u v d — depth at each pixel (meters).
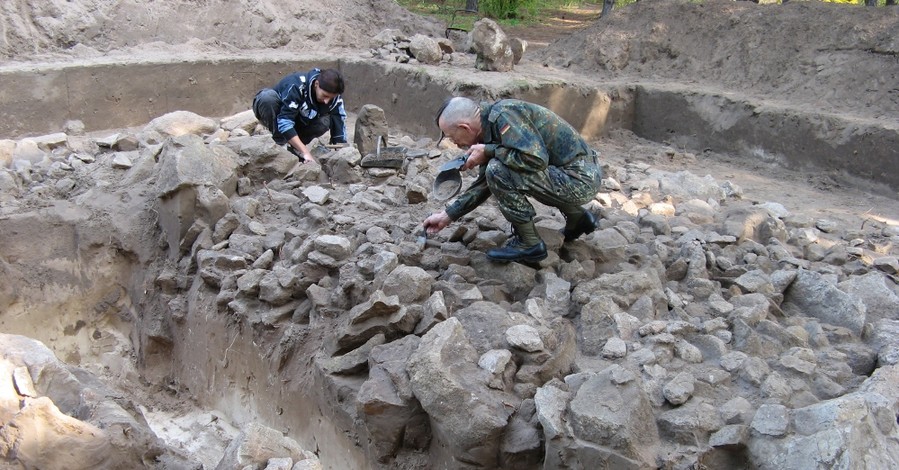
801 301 3.92
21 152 5.79
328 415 3.60
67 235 4.89
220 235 4.63
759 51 8.42
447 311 3.62
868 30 7.77
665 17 9.41
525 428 3.00
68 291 4.86
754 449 2.73
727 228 4.65
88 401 2.68
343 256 4.11
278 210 4.94
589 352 3.41
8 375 2.56
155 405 4.54
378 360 3.41
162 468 2.68
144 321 4.79
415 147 6.77
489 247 4.13
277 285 4.03
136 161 5.36
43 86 7.18
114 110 7.73
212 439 4.21
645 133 8.41
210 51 9.15
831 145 6.78
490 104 3.64
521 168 3.52
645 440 2.79
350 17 10.81
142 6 9.02
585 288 3.70
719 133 7.72
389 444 3.27
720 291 3.94
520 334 3.29
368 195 5.07
